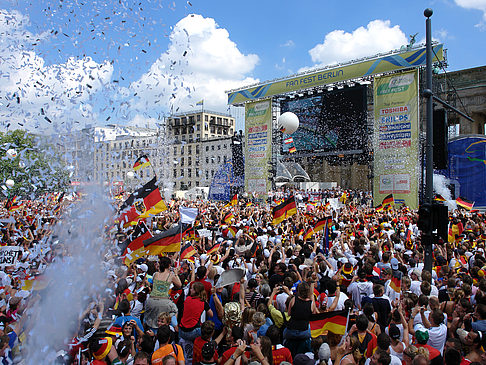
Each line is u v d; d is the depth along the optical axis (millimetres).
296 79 43406
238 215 17641
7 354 4188
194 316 5309
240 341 4004
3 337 4234
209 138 76625
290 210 12328
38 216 11875
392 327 4656
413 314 5145
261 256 7980
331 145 43250
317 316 4992
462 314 5305
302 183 47781
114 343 4762
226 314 4855
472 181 29797
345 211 19391
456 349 4191
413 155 28594
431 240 8000
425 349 4016
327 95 43438
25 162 7012
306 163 62812
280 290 6211
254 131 39312
